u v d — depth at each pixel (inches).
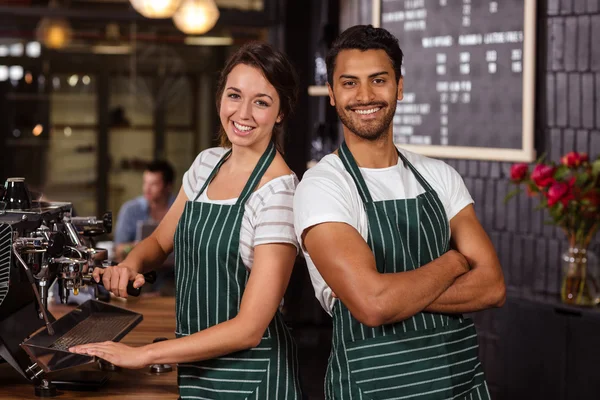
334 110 220.5
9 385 89.6
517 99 158.9
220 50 285.9
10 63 278.1
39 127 284.8
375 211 79.7
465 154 169.5
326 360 210.8
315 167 82.5
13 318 89.7
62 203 96.9
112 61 284.2
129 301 127.0
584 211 134.2
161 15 228.4
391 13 190.1
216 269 80.3
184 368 82.2
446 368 77.9
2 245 82.5
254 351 80.3
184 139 293.4
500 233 163.8
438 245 82.1
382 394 76.8
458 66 172.1
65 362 79.7
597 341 130.6
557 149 152.9
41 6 273.0
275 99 81.6
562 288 139.7
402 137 187.9
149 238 97.0
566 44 150.2
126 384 90.4
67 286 89.0
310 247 78.5
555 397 137.6
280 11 264.2
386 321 75.0
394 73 80.6
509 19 159.6
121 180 293.1
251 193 80.7
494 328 149.8
